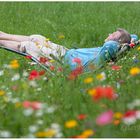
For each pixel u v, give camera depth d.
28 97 6.33
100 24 12.84
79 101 6.33
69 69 7.70
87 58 8.58
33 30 12.23
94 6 14.80
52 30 12.34
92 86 6.85
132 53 8.89
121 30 8.99
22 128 5.70
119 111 5.91
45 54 8.62
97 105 5.86
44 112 5.93
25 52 8.75
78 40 11.69
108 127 5.40
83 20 13.20
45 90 6.93
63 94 6.77
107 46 8.53
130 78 7.11
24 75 7.58
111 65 8.30
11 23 12.82
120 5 15.15
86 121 5.67
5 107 6.21
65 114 6.00
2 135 5.48
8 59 9.67
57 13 13.90
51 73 8.09
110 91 5.49
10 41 8.83
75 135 5.61
